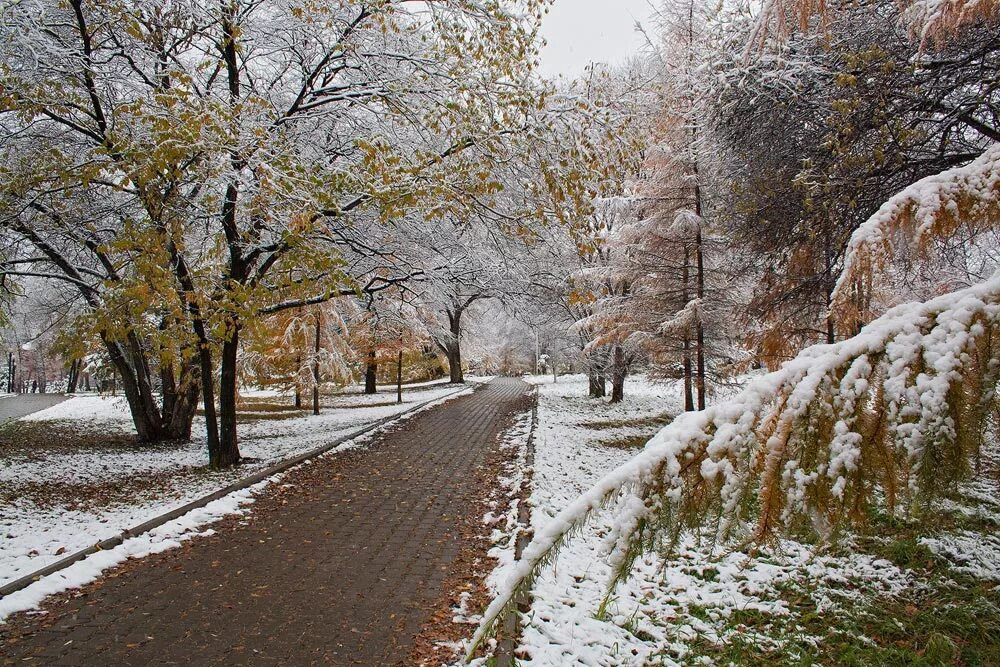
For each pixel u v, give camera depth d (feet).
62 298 46.57
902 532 17.88
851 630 13.97
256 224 34.27
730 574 17.17
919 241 5.85
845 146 17.75
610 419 56.24
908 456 4.81
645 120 36.27
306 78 33.22
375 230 37.99
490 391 106.42
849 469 4.91
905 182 17.22
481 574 17.29
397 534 21.43
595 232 32.78
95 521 23.40
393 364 100.48
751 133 21.94
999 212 5.68
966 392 4.83
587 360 72.13
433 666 12.18
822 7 12.84
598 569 17.28
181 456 41.75
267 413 77.30
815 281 20.38
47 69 27.43
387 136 32.40
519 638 12.94
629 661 12.46
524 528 20.92
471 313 91.76
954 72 16.67
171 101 24.79
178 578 17.13
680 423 5.47
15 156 31.22
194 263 33.83
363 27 31.53
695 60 28.89
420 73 32.17
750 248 24.66
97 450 45.29
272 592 16.10
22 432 58.70
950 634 13.71
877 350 5.26
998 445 5.00
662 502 5.12
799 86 19.51
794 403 5.21
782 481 5.07
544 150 30.27
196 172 27.32
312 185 27.91
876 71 17.30
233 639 13.44
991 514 18.93
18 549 19.45
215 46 31.53
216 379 67.10
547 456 35.65
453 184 29.89
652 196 41.98
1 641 13.34
